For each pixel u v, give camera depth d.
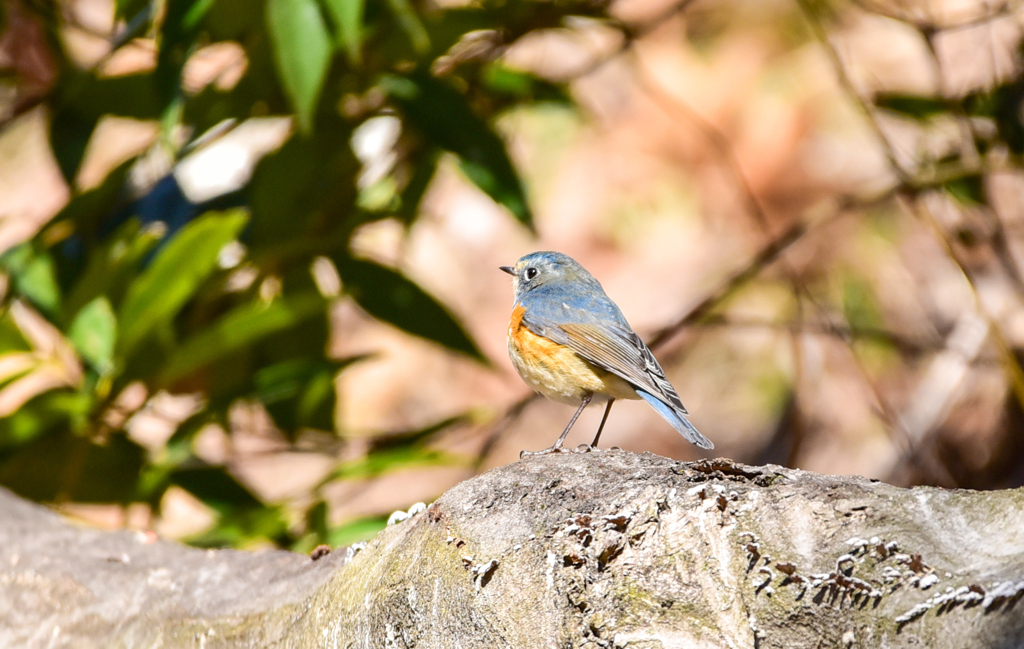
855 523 4.29
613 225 17.56
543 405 16.47
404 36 9.22
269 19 7.56
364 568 5.43
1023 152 11.14
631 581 4.46
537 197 17.92
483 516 4.95
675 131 17.98
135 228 8.98
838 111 17.14
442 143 9.56
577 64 17.94
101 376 8.92
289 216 10.09
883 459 13.88
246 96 9.32
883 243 15.38
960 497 4.28
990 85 12.12
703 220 17.42
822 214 11.51
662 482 4.77
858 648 4.05
